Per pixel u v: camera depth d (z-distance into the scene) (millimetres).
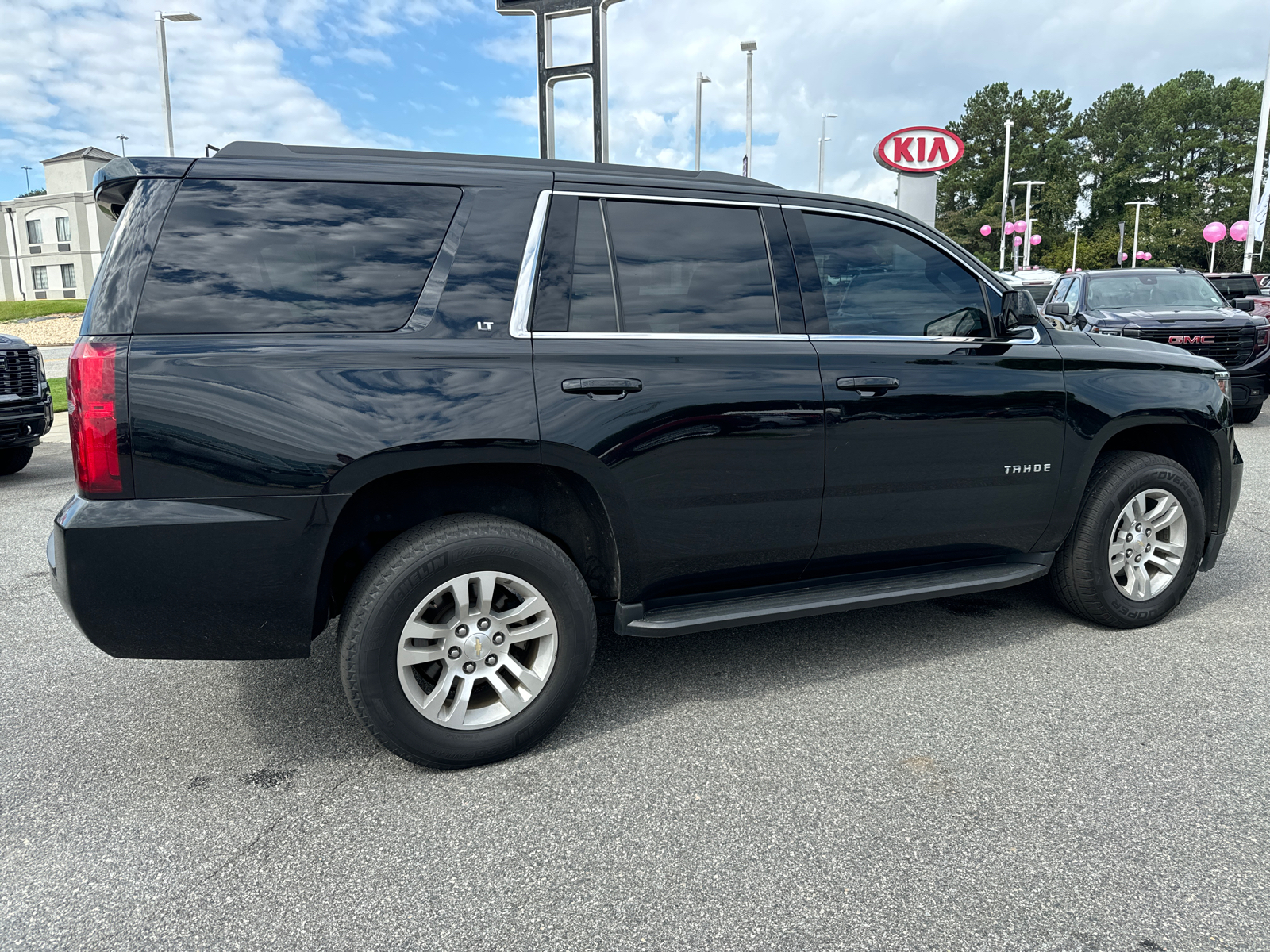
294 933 1999
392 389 2545
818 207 3281
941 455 3332
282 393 2461
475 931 1997
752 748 2852
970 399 3355
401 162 2768
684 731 2988
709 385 2926
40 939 1988
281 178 2611
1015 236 51562
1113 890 2098
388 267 2652
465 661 2725
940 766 2709
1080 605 3844
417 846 2334
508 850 2311
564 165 2957
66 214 53125
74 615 2404
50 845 2373
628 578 2959
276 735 3029
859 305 3293
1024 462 3500
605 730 3008
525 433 2654
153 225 2475
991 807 2471
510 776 2711
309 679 3512
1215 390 3949
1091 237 90375
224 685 3469
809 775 2670
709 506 2984
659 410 2850
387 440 2516
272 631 2559
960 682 3344
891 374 3223
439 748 2691
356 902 2105
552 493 2973
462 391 2609
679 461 2904
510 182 2834
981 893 2094
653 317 2941
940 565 3613
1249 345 9430
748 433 2984
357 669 2576
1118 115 90312
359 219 2652
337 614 2969
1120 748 2799
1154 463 3783
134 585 2412
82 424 2373
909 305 3381
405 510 2867
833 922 2004
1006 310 3451
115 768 2803
